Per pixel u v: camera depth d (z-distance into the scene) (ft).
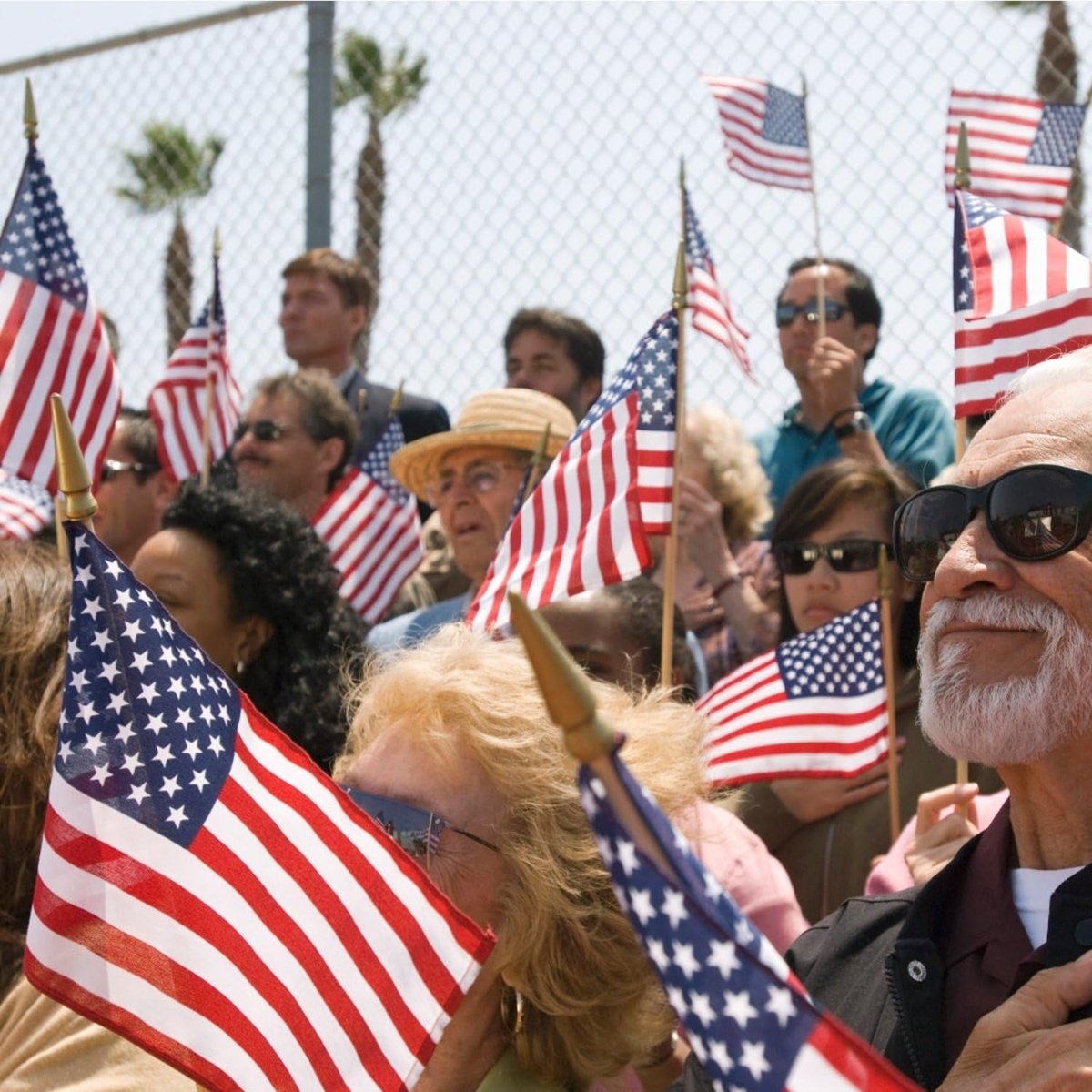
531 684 7.13
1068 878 6.16
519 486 15.38
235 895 6.79
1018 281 9.60
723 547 15.85
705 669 15.46
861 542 12.57
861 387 16.94
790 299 16.81
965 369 10.00
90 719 6.76
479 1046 7.08
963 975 6.46
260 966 6.74
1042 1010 5.66
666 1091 7.33
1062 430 6.52
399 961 6.71
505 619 11.32
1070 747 6.31
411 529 16.98
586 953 6.84
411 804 6.93
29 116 13.07
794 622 13.16
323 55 18.81
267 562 12.03
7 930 7.42
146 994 6.57
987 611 6.40
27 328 12.92
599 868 6.88
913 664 12.19
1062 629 6.23
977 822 9.81
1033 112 14.47
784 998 4.84
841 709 11.73
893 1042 6.50
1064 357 7.04
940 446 16.61
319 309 19.10
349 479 16.98
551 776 6.90
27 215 13.07
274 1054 6.65
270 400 17.85
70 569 7.52
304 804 6.93
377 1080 6.62
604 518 11.24
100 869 6.64
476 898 6.89
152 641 6.89
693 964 4.81
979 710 6.28
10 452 12.82
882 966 6.84
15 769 7.48
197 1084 6.81
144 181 20.49
